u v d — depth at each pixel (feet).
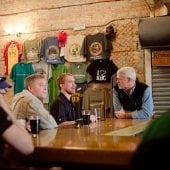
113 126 9.85
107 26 19.12
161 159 3.95
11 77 20.76
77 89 19.12
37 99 10.33
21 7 21.43
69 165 5.54
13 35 21.52
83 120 10.75
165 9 17.48
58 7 20.45
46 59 20.04
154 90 17.81
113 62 18.80
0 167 4.22
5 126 5.26
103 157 5.17
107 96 18.53
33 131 7.99
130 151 5.01
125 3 18.81
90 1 19.65
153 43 16.69
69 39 19.66
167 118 4.19
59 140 6.50
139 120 12.18
